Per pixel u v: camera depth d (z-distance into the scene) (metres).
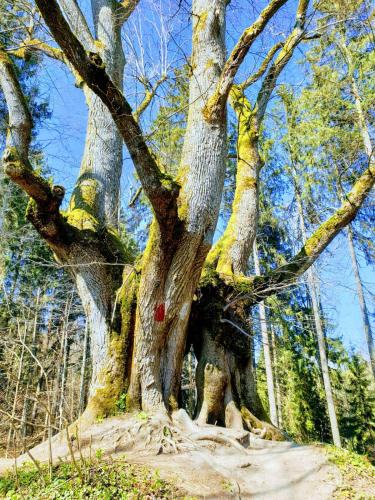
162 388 5.83
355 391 21.17
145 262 5.70
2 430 6.40
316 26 8.19
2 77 5.95
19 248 16.23
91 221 6.88
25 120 5.73
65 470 4.24
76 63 4.38
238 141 8.70
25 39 9.22
